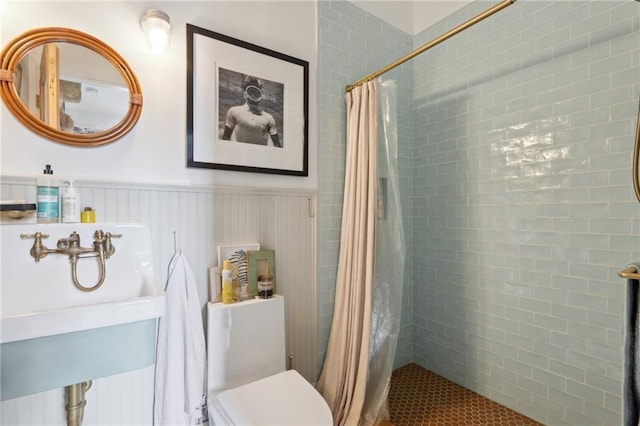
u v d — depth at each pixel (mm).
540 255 1651
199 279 1437
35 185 1113
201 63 1434
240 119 1542
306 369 1783
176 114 1380
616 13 1396
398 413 1734
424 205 2232
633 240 1358
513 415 1719
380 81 1709
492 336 1857
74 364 824
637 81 1344
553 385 1609
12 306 973
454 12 2045
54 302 1030
